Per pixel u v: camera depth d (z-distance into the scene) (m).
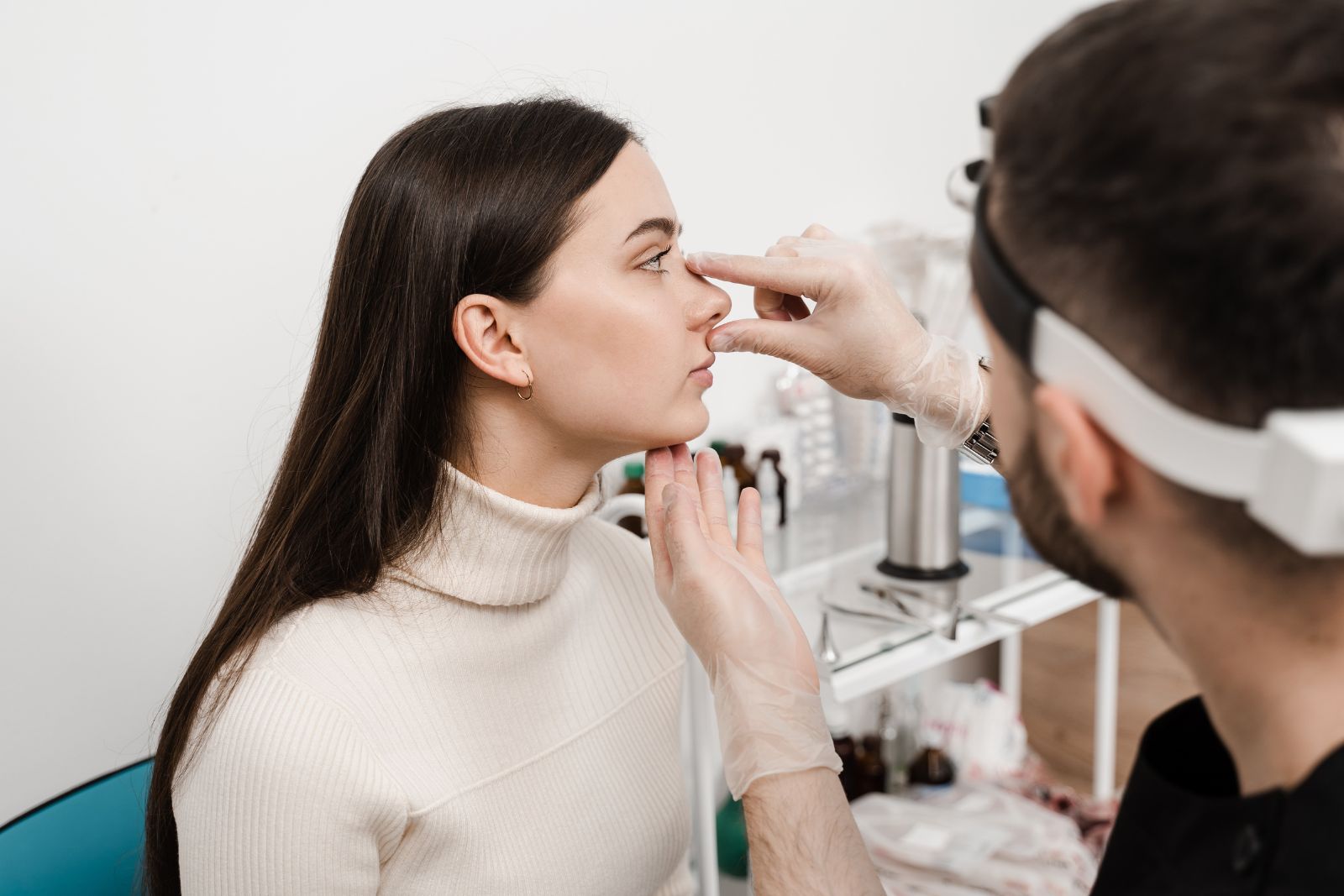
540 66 1.53
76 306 1.24
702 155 1.70
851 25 1.83
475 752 0.93
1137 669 2.09
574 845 1.00
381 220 0.89
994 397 0.53
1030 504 0.53
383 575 0.91
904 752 1.95
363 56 1.39
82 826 1.02
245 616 0.91
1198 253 0.40
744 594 0.78
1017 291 0.47
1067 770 2.20
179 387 1.32
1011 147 0.47
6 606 1.24
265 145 1.33
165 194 1.28
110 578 1.31
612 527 1.16
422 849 0.90
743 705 0.74
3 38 1.15
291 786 0.82
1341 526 0.38
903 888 1.60
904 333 0.97
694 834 1.74
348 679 0.87
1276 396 0.40
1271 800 0.47
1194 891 0.50
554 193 0.85
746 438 1.79
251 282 1.35
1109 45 0.43
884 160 1.94
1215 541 0.46
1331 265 0.38
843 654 1.46
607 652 1.08
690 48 1.66
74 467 1.27
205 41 1.27
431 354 0.89
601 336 0.87
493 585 0.93
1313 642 0.46
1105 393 0.44
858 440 1.90
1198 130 0.40
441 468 0.91
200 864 0.85
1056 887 1.57
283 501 0.95
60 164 1.21
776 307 1.06
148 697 1.36
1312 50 0.40
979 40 2.04
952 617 1.52
